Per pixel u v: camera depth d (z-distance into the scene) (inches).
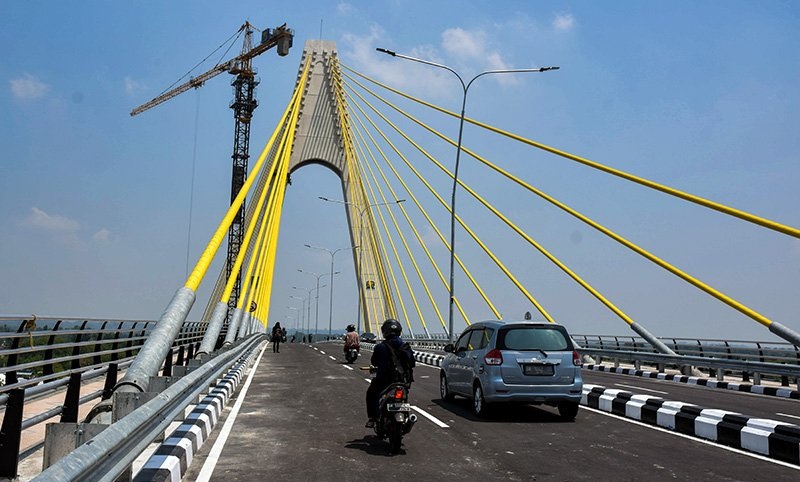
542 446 360.2
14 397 245.6
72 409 315.9
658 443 371.2
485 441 374.0
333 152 3307.1
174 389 265.6
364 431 402.0
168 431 367.6
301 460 317.1
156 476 233.5
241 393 606.9
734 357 1053.8
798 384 710.5
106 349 681.6
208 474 285.6
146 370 283.3
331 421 439.5
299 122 3331.7
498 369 450.9
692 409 412.5
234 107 4138.8
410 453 337.7
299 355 1364.4
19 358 432.8
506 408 525.0
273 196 2265.0
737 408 542.3
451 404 542.6
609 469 303.9
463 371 508.4
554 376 452.1
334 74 3422.7
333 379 760.3
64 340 530.0
